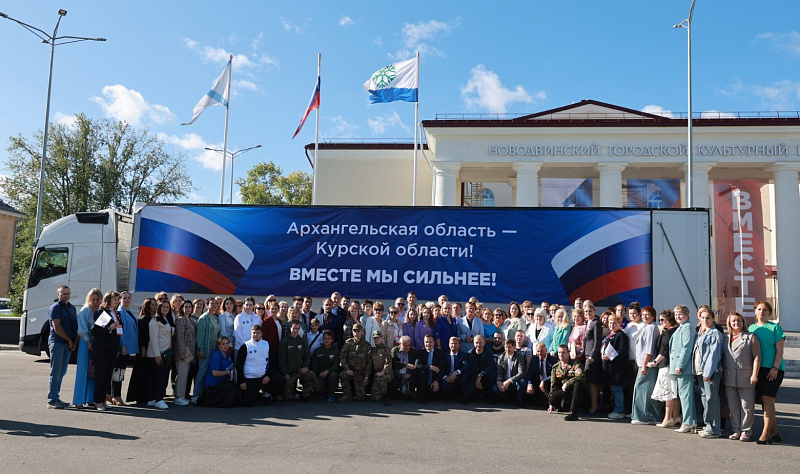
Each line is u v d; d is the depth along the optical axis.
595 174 29.02
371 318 11.73
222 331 10.75
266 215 13.66
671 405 8.85
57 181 40.38
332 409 9.84
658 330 9.22
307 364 10.70
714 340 8.10
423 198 32.97
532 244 12.84
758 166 26.20
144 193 43.00
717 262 24.41
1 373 13.25
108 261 15.20
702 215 12.39
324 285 13.34
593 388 9.91
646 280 12.36
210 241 13.70
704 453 7.15
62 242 15.48
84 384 9.36
